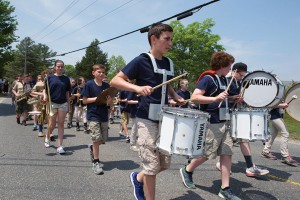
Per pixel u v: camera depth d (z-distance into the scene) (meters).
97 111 5.29
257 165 6.29
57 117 6.92
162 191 4.43
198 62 41.16
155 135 3.27
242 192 4.60
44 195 4.09
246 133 4.61
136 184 3.65
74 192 4.25
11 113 15.33
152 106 3.24
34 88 9.23
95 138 5.23
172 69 3.45
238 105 4.89
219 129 4.07
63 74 6.83
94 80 5.56
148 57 3.29
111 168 5.58
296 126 15.10
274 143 9.59
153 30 3.29
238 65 5.19
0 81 44.16
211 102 3.86
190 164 4.53
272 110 6.57
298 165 6.50
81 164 5.77
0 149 6.67
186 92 7.86
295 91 6.70
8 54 35.19
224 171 4.14
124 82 3.16
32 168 5.34
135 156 6.64
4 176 4.81
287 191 4.73
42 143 7.63
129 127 11.95
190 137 3.18
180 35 40.56
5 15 34.03
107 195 4.18
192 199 4.14
